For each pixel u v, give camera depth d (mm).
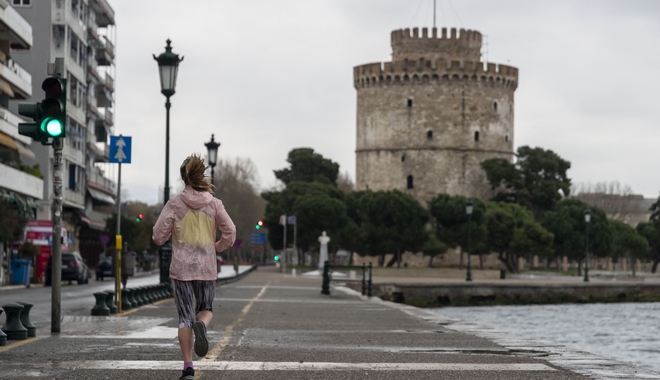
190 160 11062
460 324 23688
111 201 99500
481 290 75000
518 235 107625
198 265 10727
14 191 55000
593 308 72062
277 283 61906
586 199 179500
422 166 124125
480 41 130125
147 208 198000
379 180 126500
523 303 76688
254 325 21516
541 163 126062
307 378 11758
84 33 80625
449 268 106062
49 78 16453
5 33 55750
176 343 15969
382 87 126312
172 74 33000
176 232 10797
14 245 57188
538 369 12977
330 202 112562
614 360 14312
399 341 17891
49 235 58156
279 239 124188
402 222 105938
